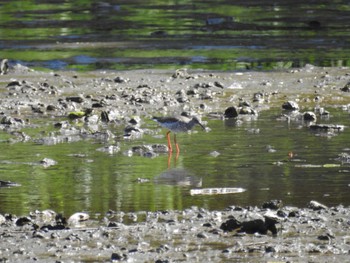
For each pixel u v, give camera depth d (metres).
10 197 14.31
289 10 44.00
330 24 38.78
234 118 20.81
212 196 14.21
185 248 11.56
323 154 17.00
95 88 24.75
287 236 11.99
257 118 20.81
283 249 11.45
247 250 11.45
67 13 43.78
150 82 25.56
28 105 22.53
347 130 19.31
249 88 24.73
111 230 12.31
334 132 19.11
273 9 44.56
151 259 11.18
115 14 43.12
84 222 12.81
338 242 11.73
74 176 15.59
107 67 28.56
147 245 11.70
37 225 12.57
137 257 11.25
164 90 24.38
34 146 18.05
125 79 25.94
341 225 12.44
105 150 17.62
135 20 40.84
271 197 14.09
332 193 14.25
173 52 31.42
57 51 32.03
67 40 34.75
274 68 28.14
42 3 48.03
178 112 21.56
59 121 20.64
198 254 11.34
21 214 13.34
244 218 12.69
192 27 38.16
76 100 22.81
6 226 12.61
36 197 14.28
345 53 30.95
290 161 16.48
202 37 35.12
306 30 36.97
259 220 12.18
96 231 12.27
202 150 17.52
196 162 16.55
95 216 13.12
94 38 35.19
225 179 15.26
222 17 41.41
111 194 14.37
